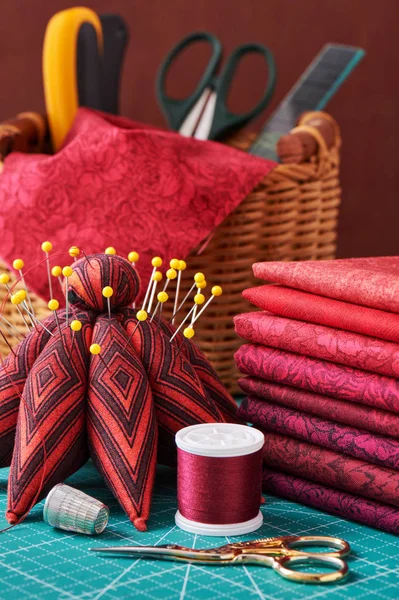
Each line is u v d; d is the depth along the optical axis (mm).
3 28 1702
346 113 1609
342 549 621
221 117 1265
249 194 1036
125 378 714
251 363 754
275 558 605
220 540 659
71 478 791
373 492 675
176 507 726
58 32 1229
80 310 765
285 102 1245
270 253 1071
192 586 583
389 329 655
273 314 759
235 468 664
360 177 1623
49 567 611
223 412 807
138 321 758
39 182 1002
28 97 1719
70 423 703
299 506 740
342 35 1585
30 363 746
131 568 611
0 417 732
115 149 995
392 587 584
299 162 1065
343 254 1656
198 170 1003
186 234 992
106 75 1362
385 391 654
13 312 1069
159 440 748
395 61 1565
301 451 725
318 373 700
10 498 681
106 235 986
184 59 1668
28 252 999
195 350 805
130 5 1680
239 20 1636
